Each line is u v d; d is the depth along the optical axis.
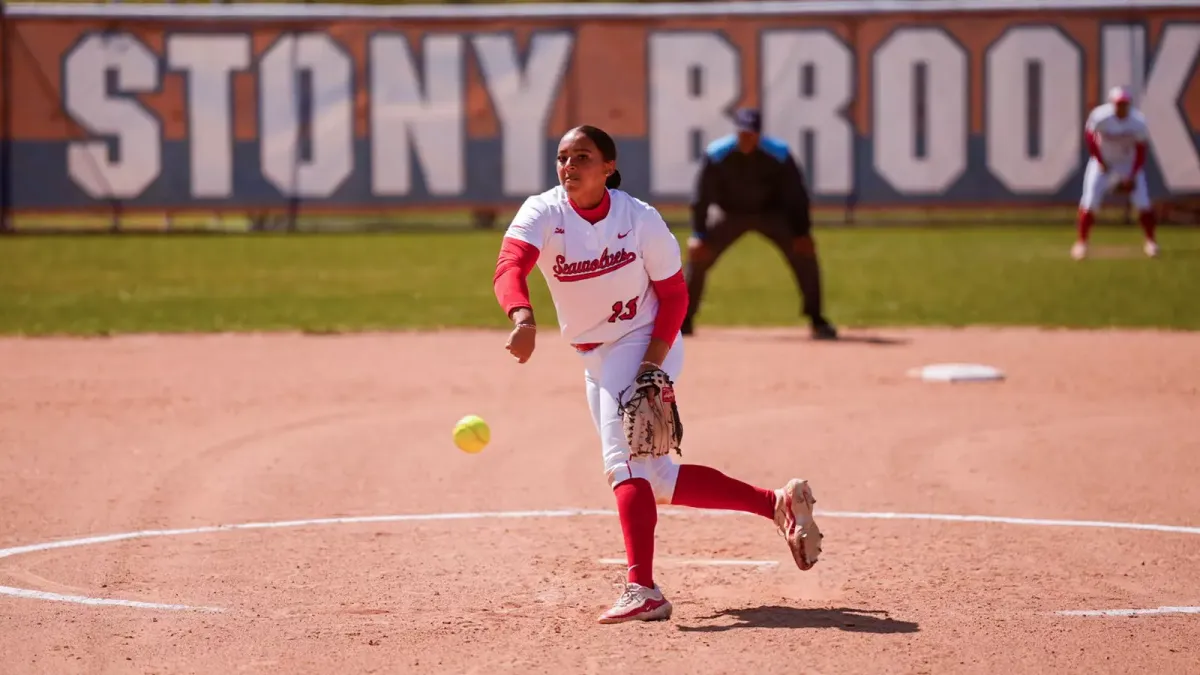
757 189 47.75
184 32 94.19
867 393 37.19
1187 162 95.31
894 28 94.62
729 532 23.05
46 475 27.22
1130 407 34.97
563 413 34.28
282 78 94.69
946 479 27.06
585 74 95.00
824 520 23.81
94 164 94.38
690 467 18.34
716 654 16.11
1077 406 35.12
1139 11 94.12
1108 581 19.77
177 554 21.33
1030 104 94.75
